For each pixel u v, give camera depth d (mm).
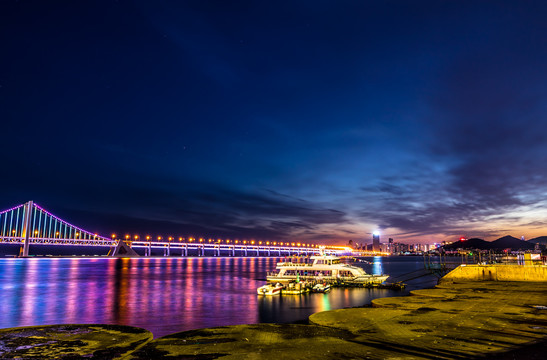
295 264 73375
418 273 91250
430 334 13000
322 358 10336
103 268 138125
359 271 70188
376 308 18188
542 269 31875
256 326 14461
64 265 161625
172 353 11086
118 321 35062
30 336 13164
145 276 95062
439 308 18188
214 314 38812
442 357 10367
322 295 53312
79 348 11641
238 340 12422
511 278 32781
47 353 11164
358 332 13406
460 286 28234
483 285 29000
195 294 55594
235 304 45594
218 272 114562
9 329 14234
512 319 15531
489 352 10812
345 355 10609
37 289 62500
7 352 11273
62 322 34781
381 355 10555
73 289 62594
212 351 11211
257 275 99375
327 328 13984
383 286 61781
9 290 60906
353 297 51375
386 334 13047
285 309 42031
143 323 34250
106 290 61125
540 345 11531
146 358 10688
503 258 45406
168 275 99312
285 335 13023
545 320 15289
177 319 36094
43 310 41188
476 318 15719
